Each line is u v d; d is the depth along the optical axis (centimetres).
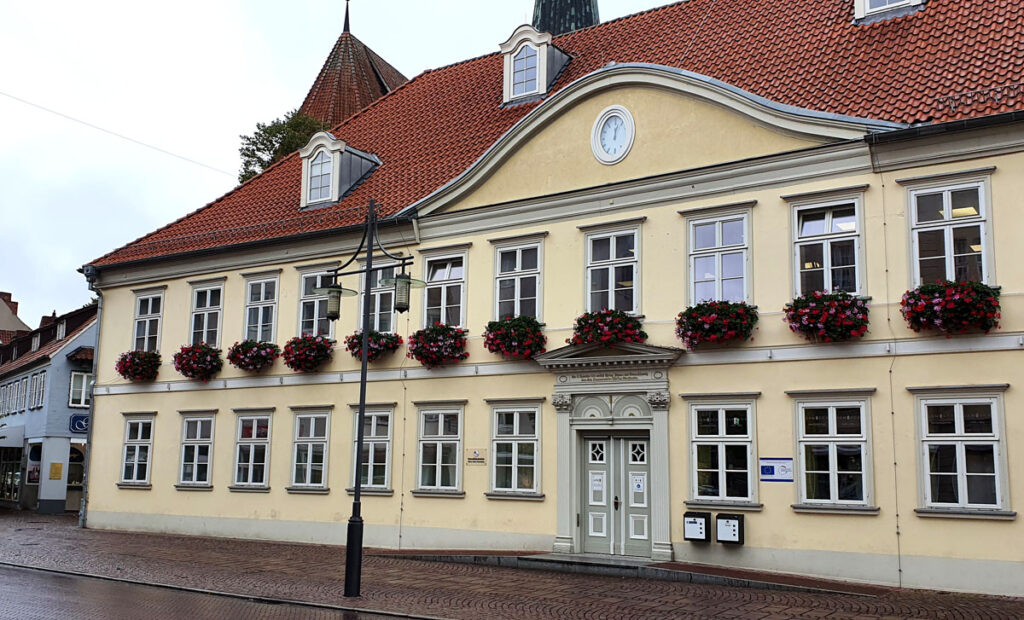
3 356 4884
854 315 1623
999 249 1554
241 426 2450
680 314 1805
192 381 2559
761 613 1302
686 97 1900
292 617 1279
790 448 1688
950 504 1538
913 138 1631
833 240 1708
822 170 1728
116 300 2780
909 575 1548
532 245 2064
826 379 1672
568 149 2044
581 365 1916
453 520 2069
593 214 1984
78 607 1332
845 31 1953
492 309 2094
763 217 1780
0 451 4325
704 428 1789
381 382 2231
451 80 2798
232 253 2539
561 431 1947
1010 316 1527
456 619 1259
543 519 1947
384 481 2189
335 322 2334
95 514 2688
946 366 1570
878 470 1603
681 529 1780
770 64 1978
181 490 2522
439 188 2197
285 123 3656
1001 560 1481
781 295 1741
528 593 1483
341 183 2486
